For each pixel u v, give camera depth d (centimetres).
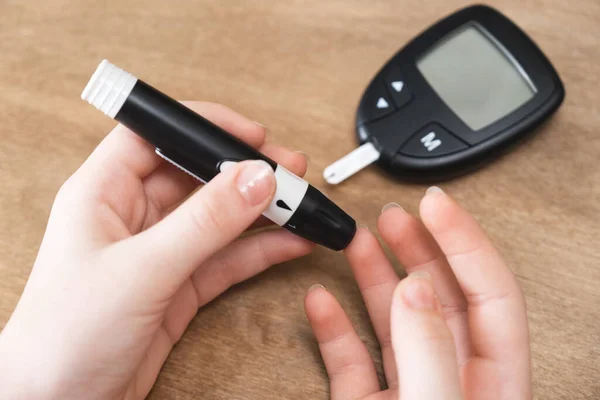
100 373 29
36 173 34
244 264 32
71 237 29
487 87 35
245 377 31
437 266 32
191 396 31
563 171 34
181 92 35
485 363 30
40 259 29
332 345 31
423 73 35
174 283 28
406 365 27
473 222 30
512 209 33
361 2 37
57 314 28
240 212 28
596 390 31
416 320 27
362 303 32
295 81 36
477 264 30
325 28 37
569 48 36
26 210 33
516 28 35
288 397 31
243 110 35
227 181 28
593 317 32
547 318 32
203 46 36
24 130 34
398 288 28
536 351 31
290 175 30
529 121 34
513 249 33
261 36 36
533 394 31
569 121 35
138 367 30
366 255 31
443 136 34
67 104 35
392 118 34
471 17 36
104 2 37
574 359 31
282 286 33
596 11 37
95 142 34
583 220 33
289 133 35
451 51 35
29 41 36
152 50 36
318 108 35
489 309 30
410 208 34
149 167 31
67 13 37
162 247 28
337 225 30
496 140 33
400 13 37
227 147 29
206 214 28
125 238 29
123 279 28
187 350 32
